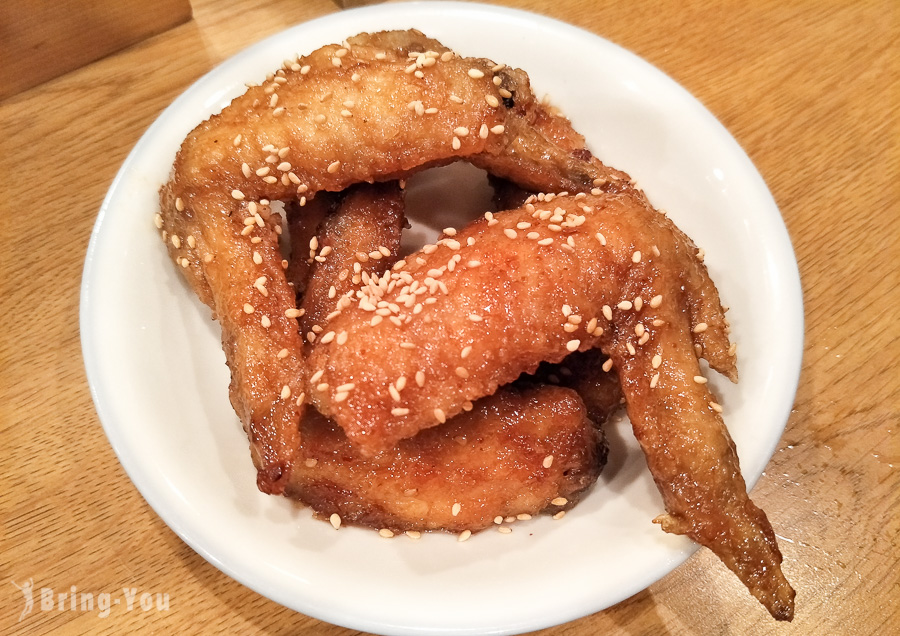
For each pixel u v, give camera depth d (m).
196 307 0.19
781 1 0.25
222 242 0.17
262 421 0.16
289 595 0.15
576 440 0.17
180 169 0.17
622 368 0.16
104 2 0.23
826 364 0.20
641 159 0.20
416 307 0.16
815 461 0.19
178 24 0.25
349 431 0.15
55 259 0.21
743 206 0.19
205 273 0.17
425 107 0.17
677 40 0.25
